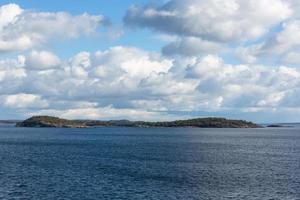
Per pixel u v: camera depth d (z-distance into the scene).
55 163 100.69
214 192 63.88
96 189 65.81
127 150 144.75
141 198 59.66
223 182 72.56
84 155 123.56
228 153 132.50
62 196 60.84
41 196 60.75
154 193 62.94
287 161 108.19
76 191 64.25
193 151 140.38
